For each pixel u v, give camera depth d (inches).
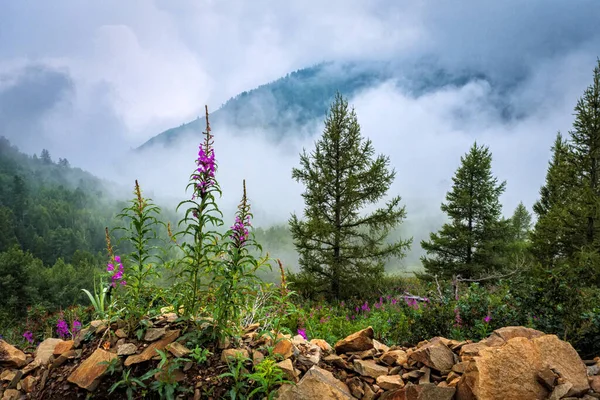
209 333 162.1
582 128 692.7
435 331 221.5
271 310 211.2
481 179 848.3
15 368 181.6
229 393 139.7
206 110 156.6
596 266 332.5
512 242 995.9
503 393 129.9
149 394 143.9
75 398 145.1
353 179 625.3
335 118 671.1
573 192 685.9
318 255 638.5
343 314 431.8
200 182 156.7
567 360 142.2
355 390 153.4
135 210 163.3
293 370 152.6
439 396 136.9
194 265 160.7
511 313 214.7
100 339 165.8
